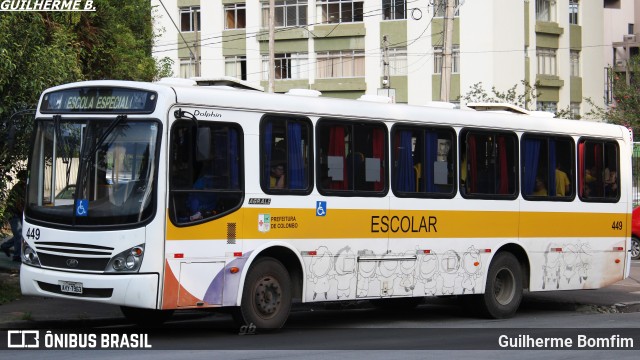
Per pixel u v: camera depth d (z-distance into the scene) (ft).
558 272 55.36
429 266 48.70
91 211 39.32
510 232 52.80
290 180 43.24
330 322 50.70
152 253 38.34
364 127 46.39
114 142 39.58
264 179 42.19
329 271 44.47
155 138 38.88
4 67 47.29
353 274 45.39
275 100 42.93
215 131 40.70
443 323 50.55
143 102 39.37
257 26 179.52
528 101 142.20
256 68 180.04
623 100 167.32
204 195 40.09
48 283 40.04
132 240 38.42
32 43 49.52
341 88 173.88
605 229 58.18
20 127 49.85
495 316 52.39
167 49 185.47
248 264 41.42
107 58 72.38
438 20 167.63
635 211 95.20
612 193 58.80
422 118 48.93
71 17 62.18
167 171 38.88
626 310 58.95
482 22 164.86
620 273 59.11
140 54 102.01
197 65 152.46
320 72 176.35
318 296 44.04
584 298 62.08
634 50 207.00
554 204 55.21
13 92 49.49
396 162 47.60
